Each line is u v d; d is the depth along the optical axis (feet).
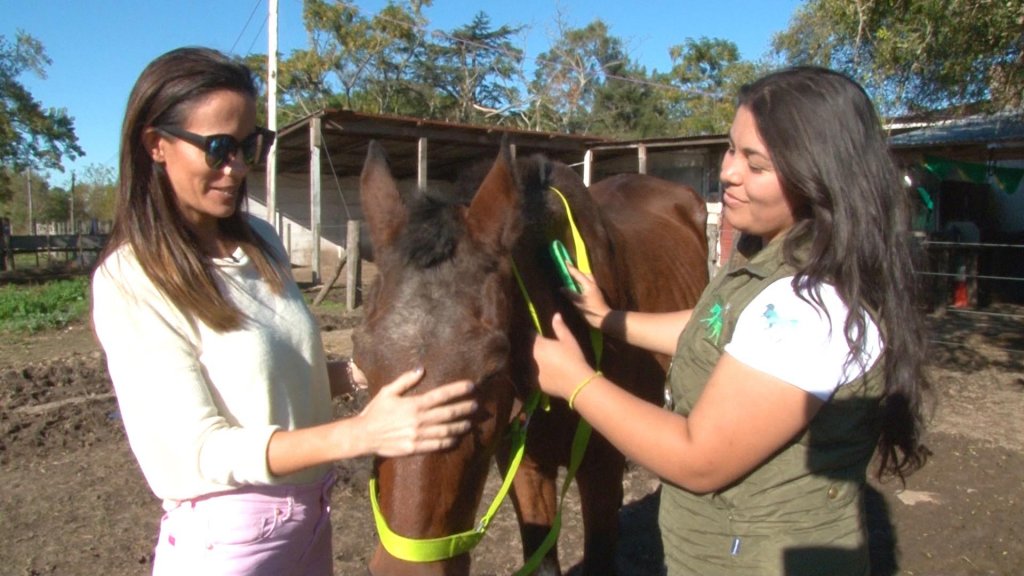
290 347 6.20
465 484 5.62
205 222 6.11
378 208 6.44
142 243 5.59
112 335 5.55
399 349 5.51
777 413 4.95
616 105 124.67
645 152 50.01
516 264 6.52
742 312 5.29
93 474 15.62
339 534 13.12
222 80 5.66
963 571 11.98
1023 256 44.04
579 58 120.78
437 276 5.80
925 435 17.60
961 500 14.35
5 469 15.80
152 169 5.72
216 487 5.64
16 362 25.29
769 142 5.18
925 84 24.06
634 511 14.02
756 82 5.54
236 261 6.08
